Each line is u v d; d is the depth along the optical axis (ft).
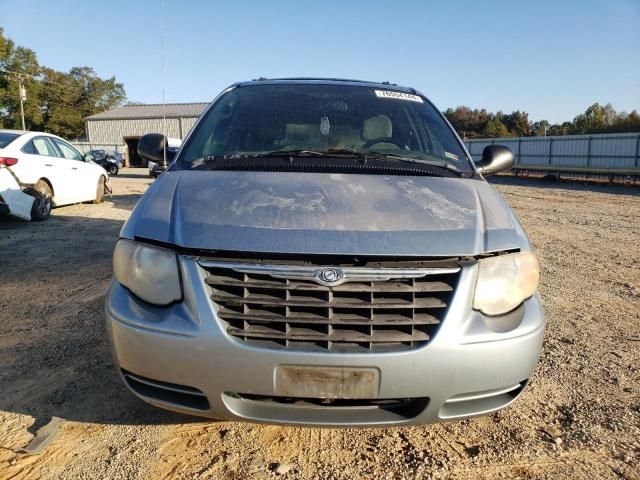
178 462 7.72
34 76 209.36
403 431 8.63
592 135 87.56
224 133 10.28
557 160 94.43
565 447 8.23
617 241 26.91
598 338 12.84
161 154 11.44
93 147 154.92
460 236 7.12
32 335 12.34
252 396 6.83
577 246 25.35
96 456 7.81
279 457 7.88
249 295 6.62
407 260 6.79
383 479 7.42
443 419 6.89
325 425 6.70
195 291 6.68
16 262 19.43
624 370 10.98
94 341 12.00
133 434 8.38
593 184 70.64
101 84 238.27
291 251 6.64
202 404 6.88
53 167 29.81
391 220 7.18
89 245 22.70
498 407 7.19
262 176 8.35
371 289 6.55
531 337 7.06
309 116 10.78
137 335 6.79
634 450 8.16
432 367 6.53
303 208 7.30
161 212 7.61
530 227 31.27
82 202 36.32
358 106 11.23
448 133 11.03
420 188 8.26
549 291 17.02
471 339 6.65
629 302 15.96
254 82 12.22
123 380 7.27
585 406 9.47
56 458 7.74
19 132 28.71
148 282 6.97
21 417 8.79
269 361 6.44
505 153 11.28
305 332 6.52
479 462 7.83
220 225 7.02
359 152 9.86
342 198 7.63
